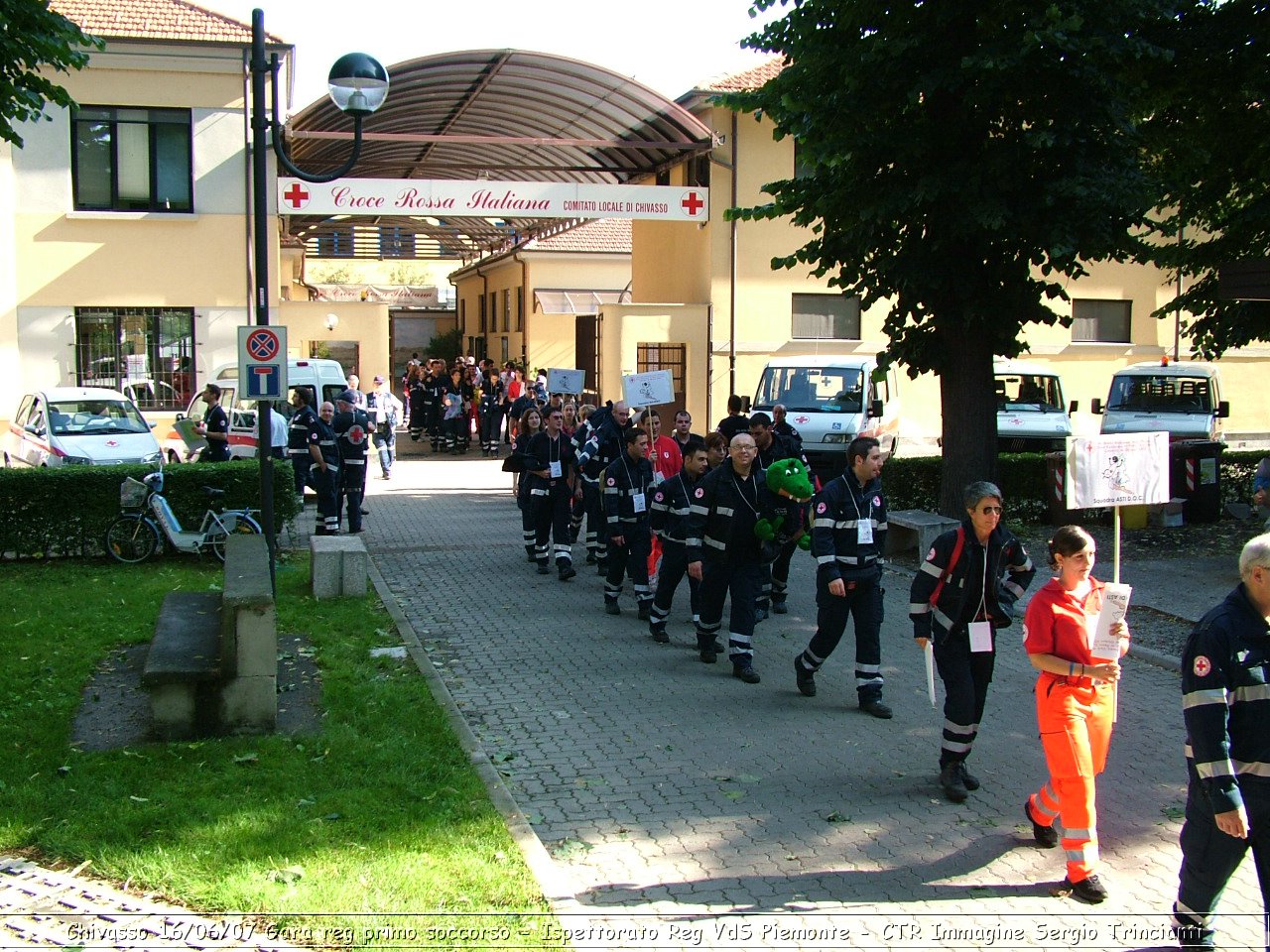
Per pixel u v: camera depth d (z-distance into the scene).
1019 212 12.99
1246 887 5.57
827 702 8.48
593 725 7.89
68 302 23.12
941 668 6.61
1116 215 13.06
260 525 13.59
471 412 30.95
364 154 29.92
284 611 10.87
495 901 4.98
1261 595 4.45
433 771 6.61
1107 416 21.78
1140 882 5.57
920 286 13.67
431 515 18.23
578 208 24.77
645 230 31.41
